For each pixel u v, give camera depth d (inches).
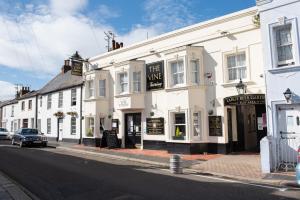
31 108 1551.4
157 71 796.6
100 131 945.5
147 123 813.2
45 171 491.2
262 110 647.8
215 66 684.1
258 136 655.8
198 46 708.7
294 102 497.0
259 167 494.3
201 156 642.8
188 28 736.3
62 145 1015.6
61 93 1248.8
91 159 657.6
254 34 625.9
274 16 525.3
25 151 839.1
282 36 526.6
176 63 739.4
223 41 673.6
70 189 360.8
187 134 689.0
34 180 418.3
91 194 334.3
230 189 354.6
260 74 611.8
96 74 951.6
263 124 644.7
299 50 500.4
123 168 524.4
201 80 700.7
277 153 483.8
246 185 379.9
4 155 729.0
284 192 340.2
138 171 490.6
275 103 517.0
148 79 820.6
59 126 1251.2
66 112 1192.8
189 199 308.2
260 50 615.2
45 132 1365.7
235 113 690.2
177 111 713.6
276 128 513.7
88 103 974.4
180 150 699.4
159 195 324.5
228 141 663.8
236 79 655.8
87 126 987.3
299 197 315.9
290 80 504.1
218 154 660.1
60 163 585.3
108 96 946.1
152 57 817.5
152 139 796.0
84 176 442.3
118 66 880.3
